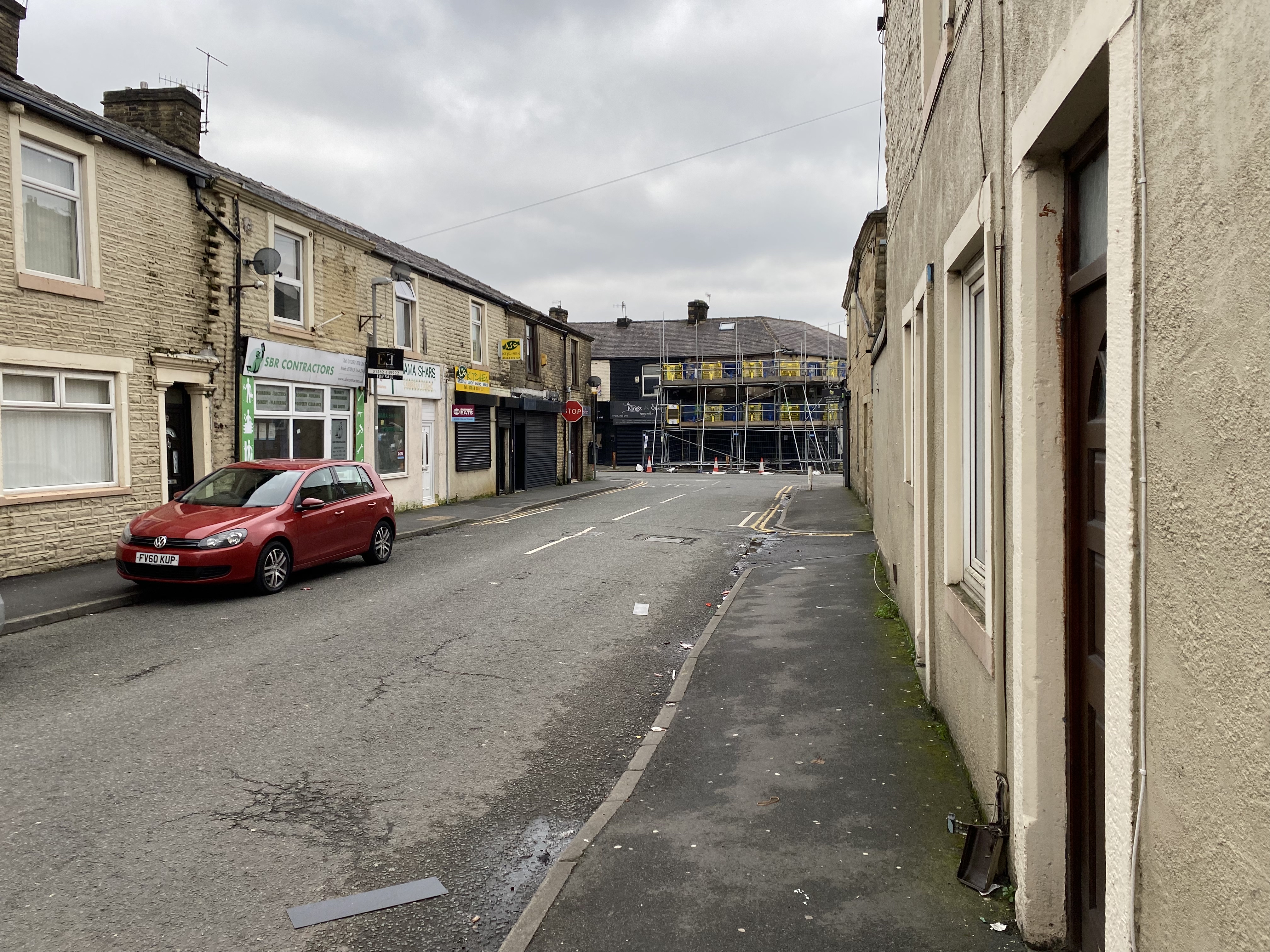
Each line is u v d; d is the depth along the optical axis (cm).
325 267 1728
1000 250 347
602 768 518
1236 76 151
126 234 1209
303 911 356
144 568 986
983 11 375
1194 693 173
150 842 414
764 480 4009
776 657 728
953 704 499
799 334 5500
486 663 745
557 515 2162
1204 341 166
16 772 497
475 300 2495
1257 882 147
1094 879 281
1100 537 269
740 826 416
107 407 1193
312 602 1002
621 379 5516
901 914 333
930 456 559
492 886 379
